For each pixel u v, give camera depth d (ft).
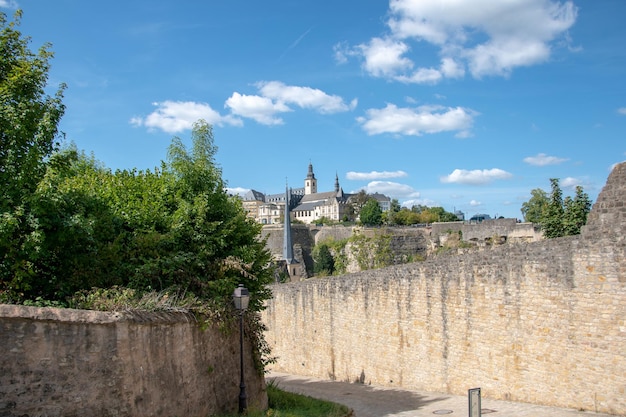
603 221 54.08
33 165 42.50
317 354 101.30
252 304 63.87
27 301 40.14
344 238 299.17
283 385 92.89
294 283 108.47
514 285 62.54
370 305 87.30
